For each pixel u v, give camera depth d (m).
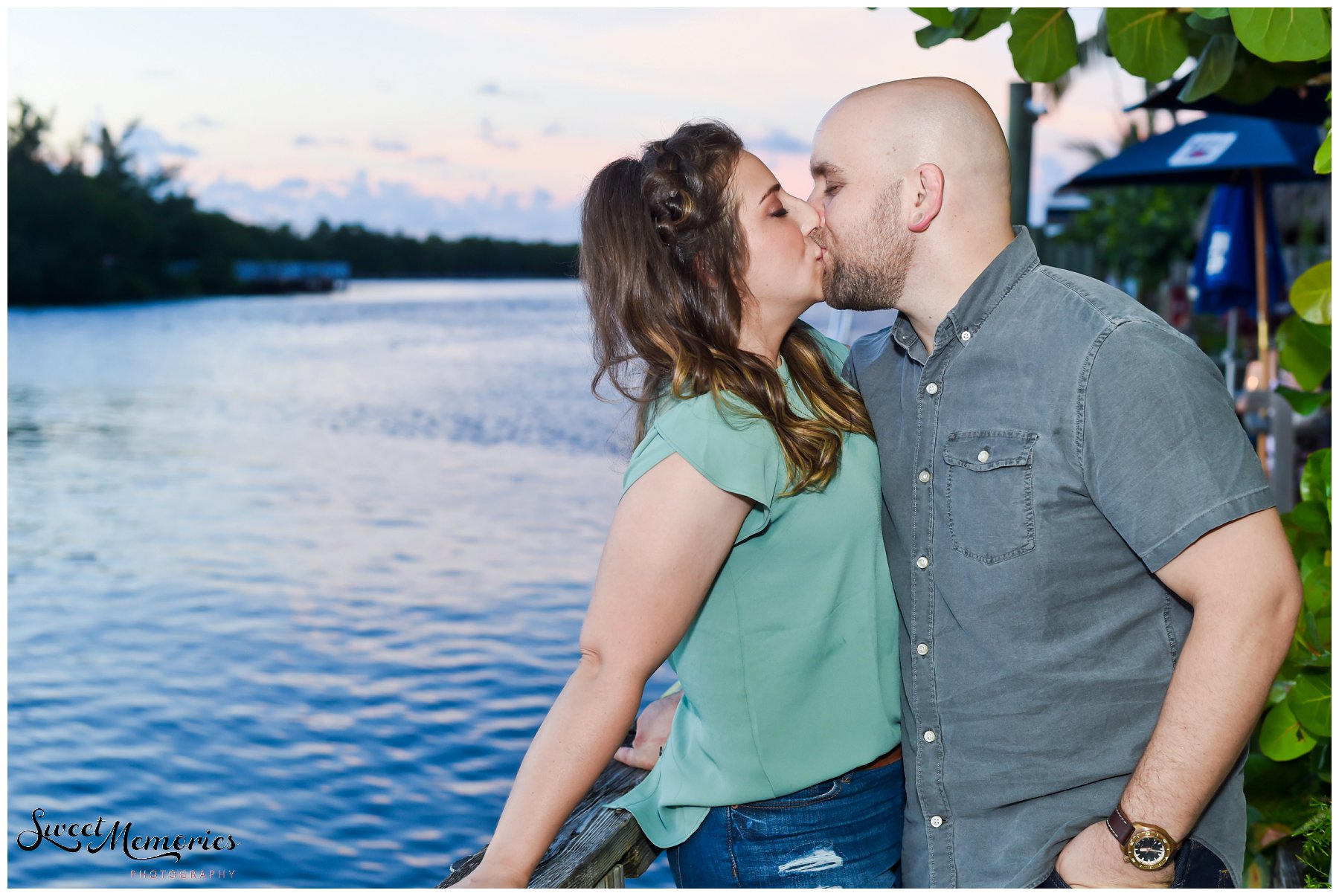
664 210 1.51
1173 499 1.45
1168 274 20.14
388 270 98.38
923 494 1.66
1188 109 4.65
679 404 1.48
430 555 12.06
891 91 1.71
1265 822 2.45
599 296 1.57
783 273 1.57
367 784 6.92
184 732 7.87
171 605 10.86
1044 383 1.55
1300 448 6.18
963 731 1.64
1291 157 7.65
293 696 8.42
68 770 7.37
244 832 6.40
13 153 71.12
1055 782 1.59
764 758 1.56
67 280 69.62
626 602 1.43
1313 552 2.14
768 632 1.54
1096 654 1.58
